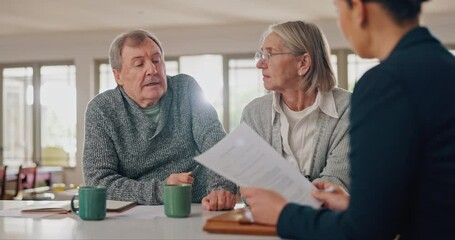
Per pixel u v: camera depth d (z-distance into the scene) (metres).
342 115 1.75
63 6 6.33
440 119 0.81
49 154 8.45
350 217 0.85
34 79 8.46
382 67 0.86
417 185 0.85
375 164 0.81
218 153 1.22
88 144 1.69
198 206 1.50
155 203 1.52
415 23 0.91
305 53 1.73
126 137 1.71
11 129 8.52
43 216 1.31
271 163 1.20
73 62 8.38
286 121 1.80
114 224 1.19
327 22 7.25
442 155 0.82
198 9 6.60
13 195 5.67
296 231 0.93
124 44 1.71
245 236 1.01
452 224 0.84
